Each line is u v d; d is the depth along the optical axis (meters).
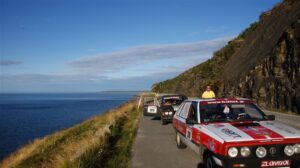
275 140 5.58
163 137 12.31
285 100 21.11
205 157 6.63
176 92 74.69
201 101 7.89
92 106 77.88
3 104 109.88
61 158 8.75
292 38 21.67
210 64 52.81
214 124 6.94
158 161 8.26
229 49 47.25
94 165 7.91
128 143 11.12
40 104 104.25
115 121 17.59
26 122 41.16
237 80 30.72
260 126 6.46
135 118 20.89
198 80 53.62
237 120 7.07
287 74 21.48
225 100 7.86
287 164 5.60
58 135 19.39
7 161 14.73
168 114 16.20
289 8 28.14
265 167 5.55
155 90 126.44
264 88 24.25
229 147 5.54
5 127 35.69
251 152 5.55
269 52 25.48
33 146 16.72
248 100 7.93
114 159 8.70
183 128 8.66
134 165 7.94
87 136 13.16
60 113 55.91
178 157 8.64
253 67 27.50
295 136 5.73
